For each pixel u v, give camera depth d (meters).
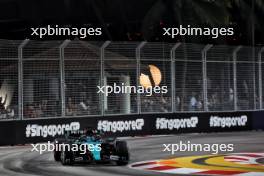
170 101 114.50
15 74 97.38
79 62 104.25
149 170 63.00
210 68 118.12
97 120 106.19
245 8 160.38
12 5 144.62
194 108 116.94
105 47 107.31
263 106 125.62
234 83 121.06
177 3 146.62
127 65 109.50
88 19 154.25
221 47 119.19
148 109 112.31
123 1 155.38
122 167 65.88
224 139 103.25
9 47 96.62
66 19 151.12
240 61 121.62
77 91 104.31
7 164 69.94
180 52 114.88
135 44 110.06
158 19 148.12
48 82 101.00
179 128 115.31
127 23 157.00
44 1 148.12
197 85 116.94
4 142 95.81
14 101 97.44
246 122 122.81
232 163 69.12
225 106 120.38
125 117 109.44
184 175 58.66
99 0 153.75
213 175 58.66
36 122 99.25
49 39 152.00
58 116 102.25
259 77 124.69
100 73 106.75
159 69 112.69
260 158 74.31
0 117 95.94
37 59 99.50
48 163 70.81
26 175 59.81
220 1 150.38
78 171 62.59
